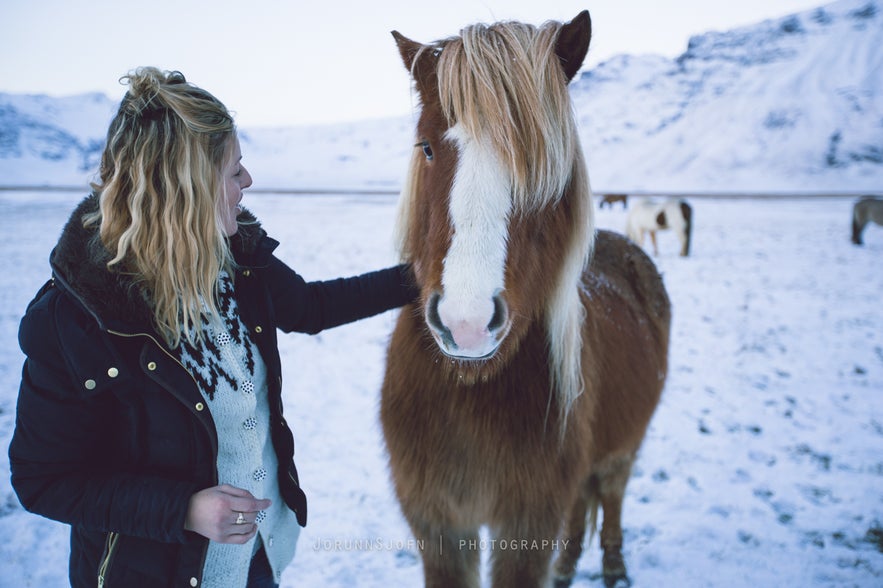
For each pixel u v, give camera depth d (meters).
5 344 5.58
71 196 30.45
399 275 1.84
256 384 1.33
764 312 7.48
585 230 1.74
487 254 1.40
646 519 3.13
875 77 91.31
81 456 1.10
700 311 7.56
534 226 1.56
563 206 1.70
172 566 1.17
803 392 4.80
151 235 1.05
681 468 3.62
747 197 35.84
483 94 1.43
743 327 6.80
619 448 2.47
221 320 1.24
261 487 1.33
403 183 1.91
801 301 8.06
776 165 70.69
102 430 1.13
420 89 1.69
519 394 1.74
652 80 118.31
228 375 1.23
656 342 2.92
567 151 1.56
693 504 3.25
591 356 2.06
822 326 6.81
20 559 2.73
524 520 1.79
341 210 23.69
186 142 1.06
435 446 1.78
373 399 4.69
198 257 1.11
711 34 124.44
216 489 1.11
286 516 1.49
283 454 1.41
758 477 3.50
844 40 106.88
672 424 4.23
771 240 14.76
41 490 1.08
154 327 1.11
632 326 2.66
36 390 1.04
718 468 3.61
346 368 5.39
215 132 1.11
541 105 1.48
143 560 1.16
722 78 111.75
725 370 5.36
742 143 79.44
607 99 116.69
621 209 29.28
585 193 1.73
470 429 1.74
